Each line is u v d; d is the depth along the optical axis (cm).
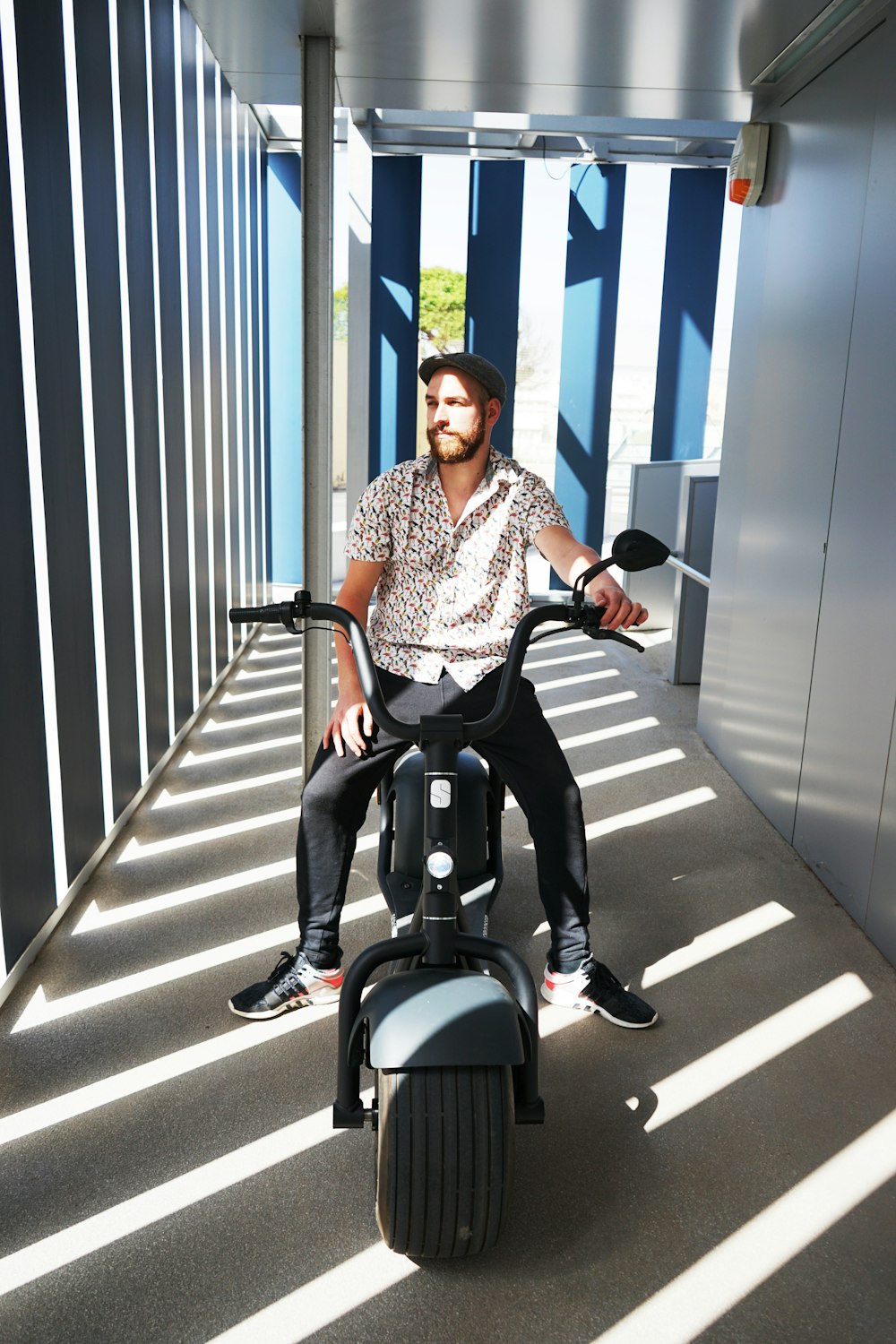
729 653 397
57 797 270
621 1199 182
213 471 471
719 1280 165
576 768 401
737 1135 199
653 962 261
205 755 405
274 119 588
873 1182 187
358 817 225
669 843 332
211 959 258
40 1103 204
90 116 282
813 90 323
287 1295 160
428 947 159
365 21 303
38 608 248
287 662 546
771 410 354
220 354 480
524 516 213
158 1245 169
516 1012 151
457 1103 151
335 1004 237
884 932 264
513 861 319
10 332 225
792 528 332
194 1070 215
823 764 304
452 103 391
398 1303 159
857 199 288
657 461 631
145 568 354
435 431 200
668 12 288
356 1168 188
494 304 662
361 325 621
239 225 529
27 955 251
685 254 656
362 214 603
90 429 288
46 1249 168
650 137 574
